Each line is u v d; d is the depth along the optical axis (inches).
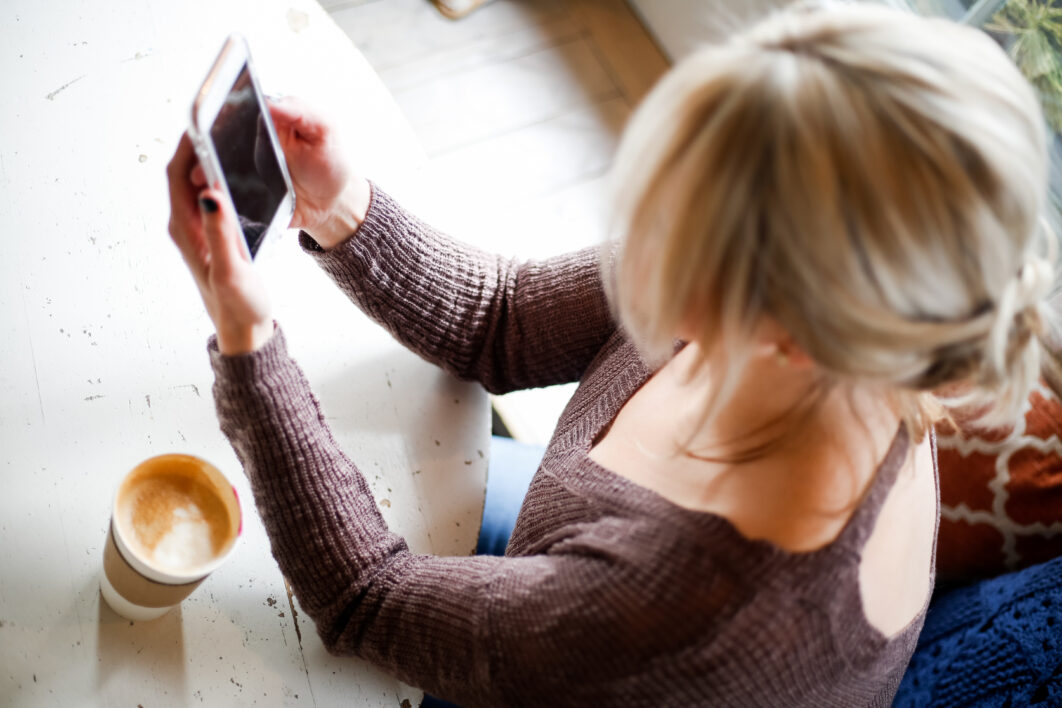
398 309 32.2
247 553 29.0
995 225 16.9
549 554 25.9
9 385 29.0
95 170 33.1
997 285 17.7
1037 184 17.6
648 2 79.3
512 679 24.6
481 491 32.7
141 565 23.4
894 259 16.5
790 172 16.4
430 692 27.4
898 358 17.7
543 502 28.0
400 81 73.0
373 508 29.1
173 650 26.9
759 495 22.6
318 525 27.3
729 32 20.6
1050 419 38.8
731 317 18.0
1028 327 20.9
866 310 16.9
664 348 20.8
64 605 26.4
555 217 70.5
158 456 25.4
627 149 19.0
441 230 36.2
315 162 29.5
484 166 71.3
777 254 17.0
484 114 73.4
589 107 76.1
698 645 21.8
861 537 22.2
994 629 35.2
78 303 30.9
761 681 22.1
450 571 27.2
